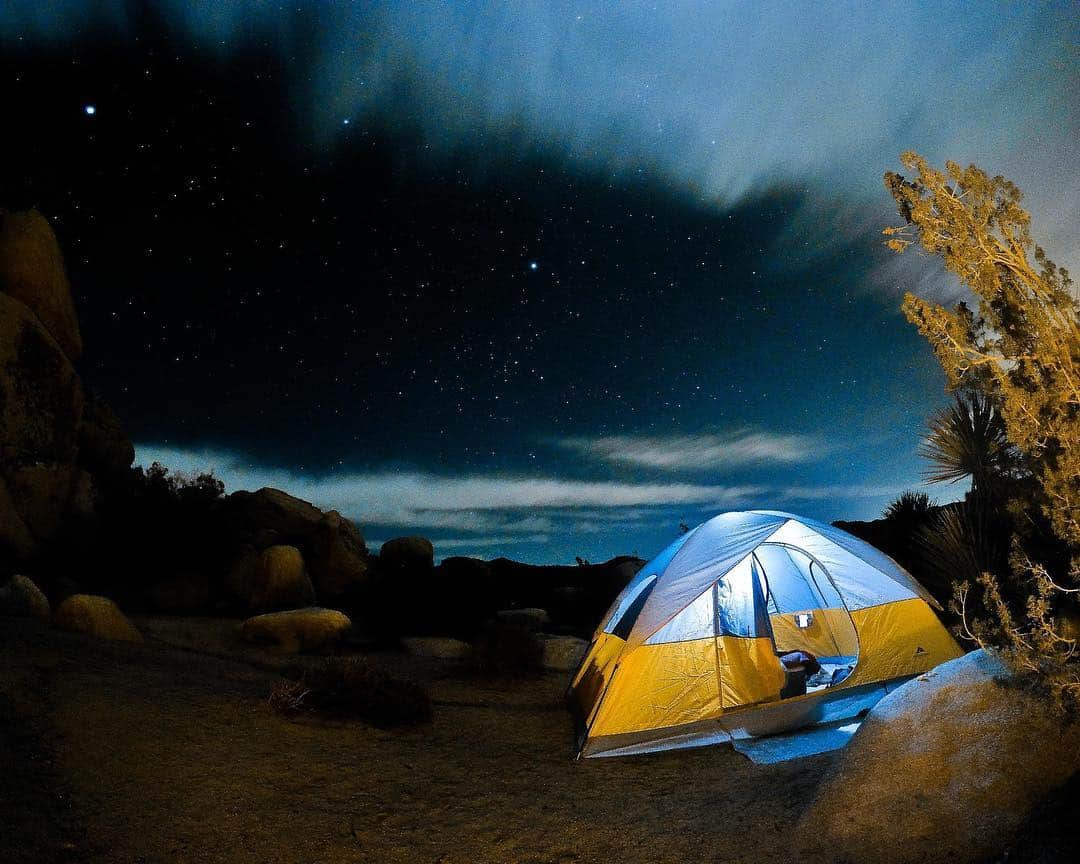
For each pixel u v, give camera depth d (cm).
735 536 653
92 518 1143
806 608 759
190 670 669
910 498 1086
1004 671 386
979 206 338
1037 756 342
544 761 564
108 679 560
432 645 1023
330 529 1434
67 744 442
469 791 492
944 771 361
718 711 591
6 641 598
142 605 1112
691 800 463
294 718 573
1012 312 330
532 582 1670
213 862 365
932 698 399
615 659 632
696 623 618
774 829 391
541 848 409
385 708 617
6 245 1109
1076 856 288
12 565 967
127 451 1349
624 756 571
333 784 476
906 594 661
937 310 343
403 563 1524
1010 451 410
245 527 1379
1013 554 370
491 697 779
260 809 424
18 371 1027
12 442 1009
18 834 343
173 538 1277
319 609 1011
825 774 412
